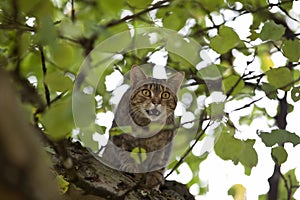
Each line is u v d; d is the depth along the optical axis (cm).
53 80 439
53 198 213
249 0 643
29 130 208
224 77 616
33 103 441
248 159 541
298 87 575
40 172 197
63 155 433
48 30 445
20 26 477
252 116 717
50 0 496
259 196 786
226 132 548
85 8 625
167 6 609
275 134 536
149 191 554
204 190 816
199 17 680
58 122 414
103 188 488
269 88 571
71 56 458
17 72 438
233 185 801
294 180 798
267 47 719
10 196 189
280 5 632
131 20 644
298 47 572
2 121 189
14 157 190
